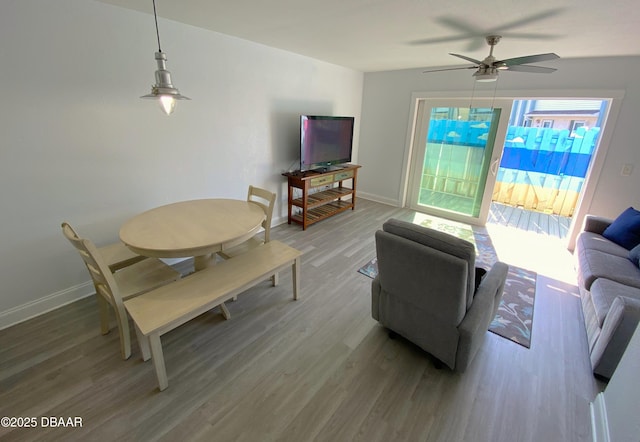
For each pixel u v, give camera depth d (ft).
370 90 16.43
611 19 6.55
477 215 14.65
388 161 16.83
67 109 6.92
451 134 14.52
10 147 6.32
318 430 4.81
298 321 7.35
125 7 7.29
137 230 6.48
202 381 5.64
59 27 6.48
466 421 5.01
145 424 4.84
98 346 6.39
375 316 6.92
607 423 4.54
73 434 4.66
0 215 6.46
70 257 7.66
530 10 6.34
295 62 12.28
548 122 19.49
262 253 7.57
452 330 5.45
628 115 10.09
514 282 9.45
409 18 7.27
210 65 9.46
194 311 5.48
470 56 10.97
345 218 14.90
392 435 4.76
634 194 10.48
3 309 6.84
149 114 8.37
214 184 10.62
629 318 5.17
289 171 13.42
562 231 14.03
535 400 5.41
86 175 7.52
